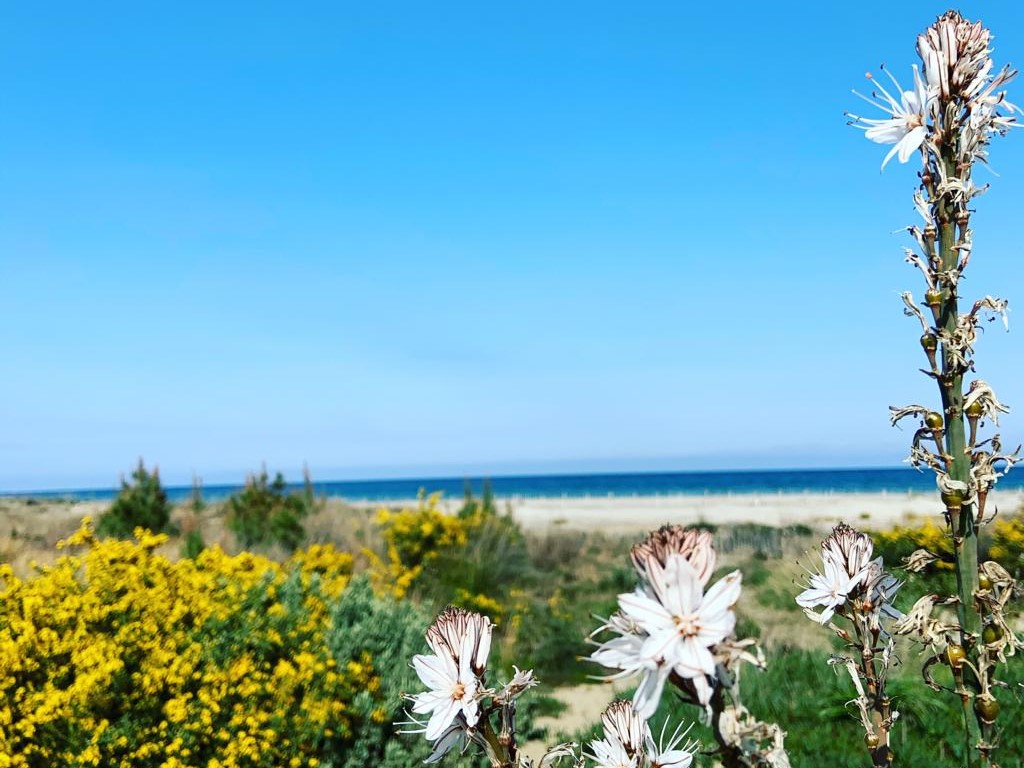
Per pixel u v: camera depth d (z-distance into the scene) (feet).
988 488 7.34
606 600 41.22
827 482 348.18
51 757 17.84
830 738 19.74
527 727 25.02
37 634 18.89
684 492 261.65
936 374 7.55
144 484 59.98
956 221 7.53
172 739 18.31
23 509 112.57
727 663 4.87
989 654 7.28
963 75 7.50
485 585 42.22
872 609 7.82
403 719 21.54
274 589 23.20
